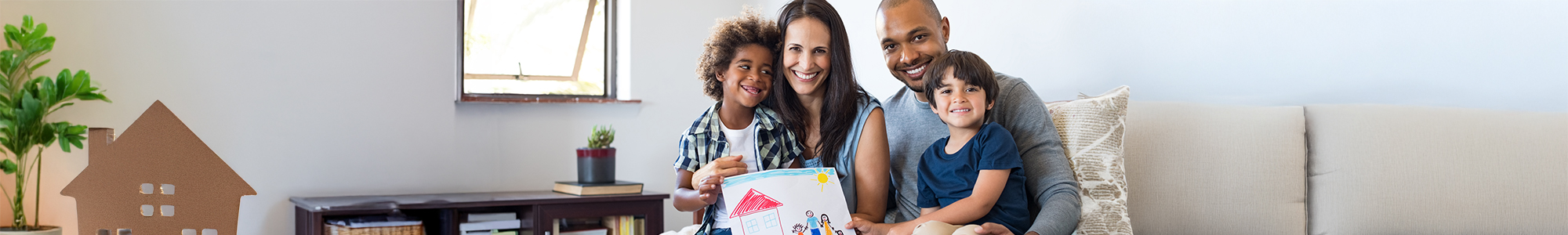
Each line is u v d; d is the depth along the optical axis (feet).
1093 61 7.05
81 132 7.75
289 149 8.98
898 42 5.38
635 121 10.78
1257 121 5.47
